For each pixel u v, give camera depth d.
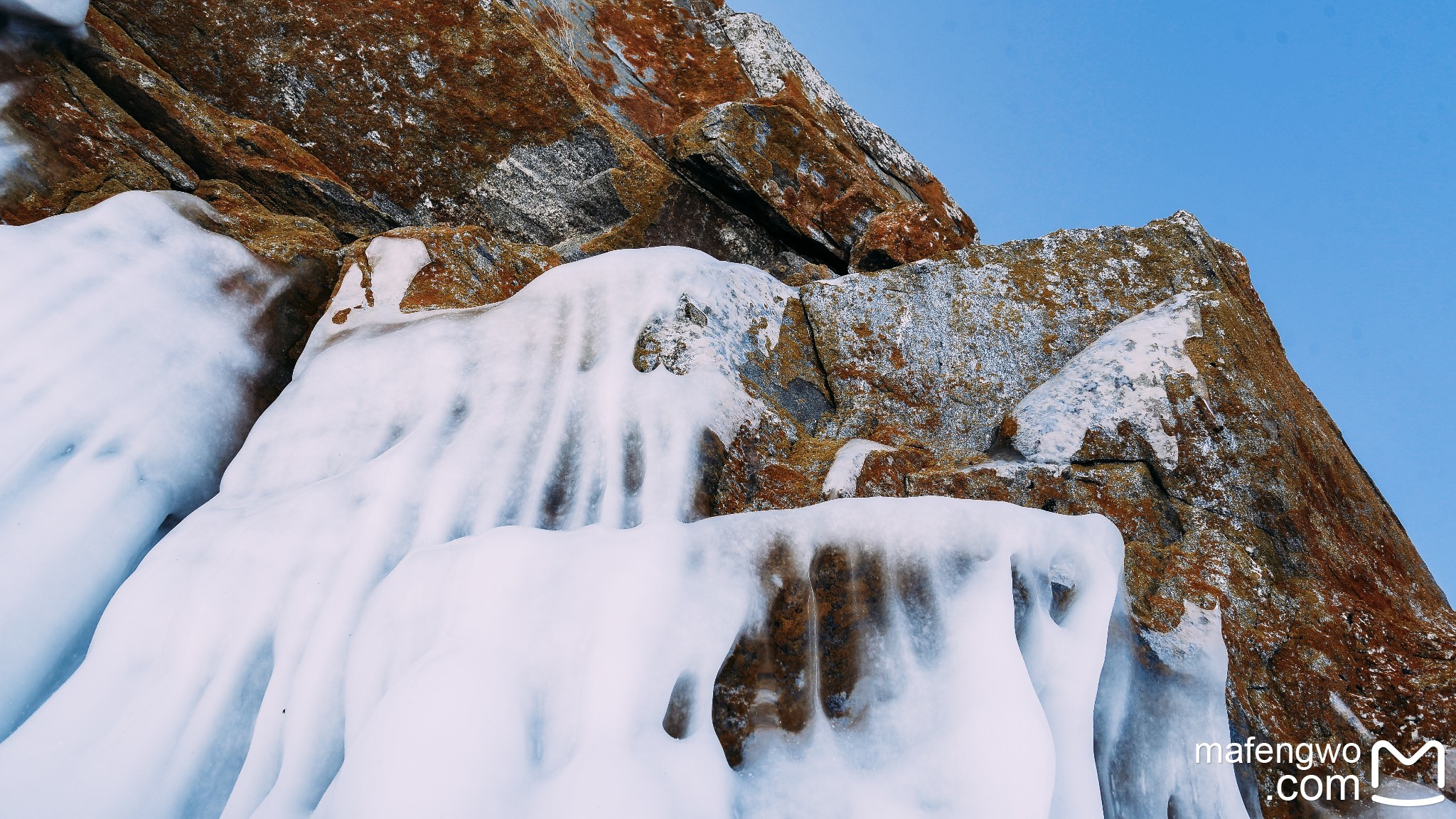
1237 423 3.87
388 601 2.68
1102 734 2.86
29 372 3.26
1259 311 5.36
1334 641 3.38
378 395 3.62
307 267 4.30
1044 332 4.68
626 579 2.48
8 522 2.97
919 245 6.00
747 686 2.60
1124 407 3.96
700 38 7.76
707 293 4.10
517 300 4.03
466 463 3.28
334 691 2.70
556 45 6.40
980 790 2.27
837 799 2.36
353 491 3.18
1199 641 3.18
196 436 3.58
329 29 5.42
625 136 6.00
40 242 3.57
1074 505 3.75
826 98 7.89
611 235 5.86
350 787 2.13
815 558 2.82
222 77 5.44
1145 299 4.79
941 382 4.50
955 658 2.56
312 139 5.56
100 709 2.70
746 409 3.76
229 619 2.86
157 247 3.87
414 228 4.55
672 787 2.17
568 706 2.30
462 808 2.05
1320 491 3.99
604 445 3.37
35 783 2.49
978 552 2.78
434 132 5.66
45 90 4.47
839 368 4.47
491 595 2.49
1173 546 3.65
